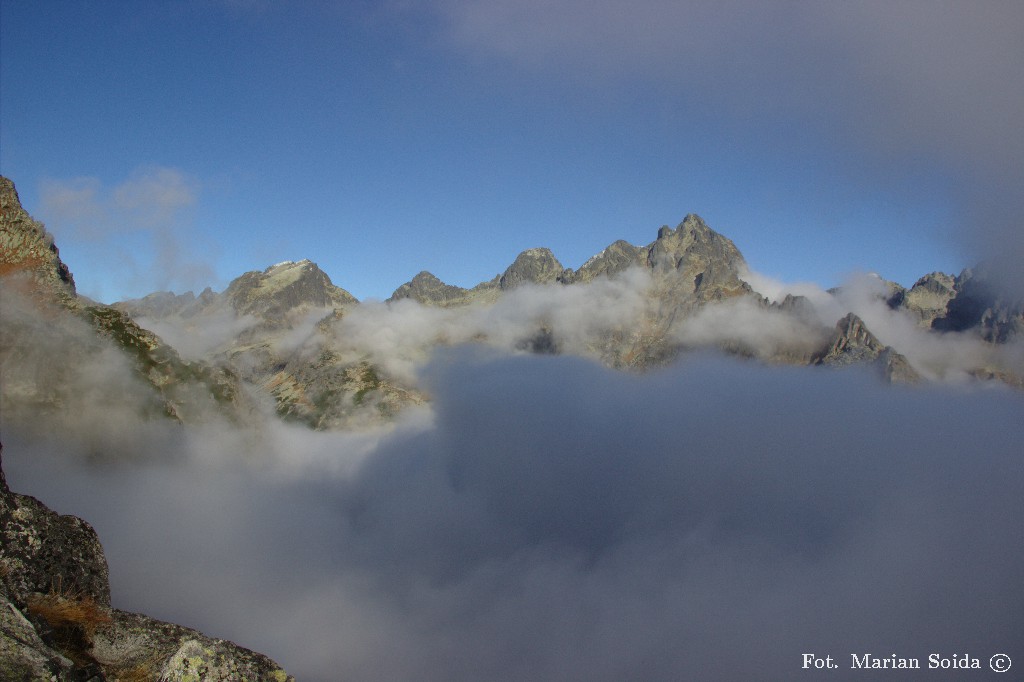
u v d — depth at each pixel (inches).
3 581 641.0
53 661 557.9
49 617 660.1
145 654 695.1
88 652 663.1
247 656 671.1
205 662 633.0
